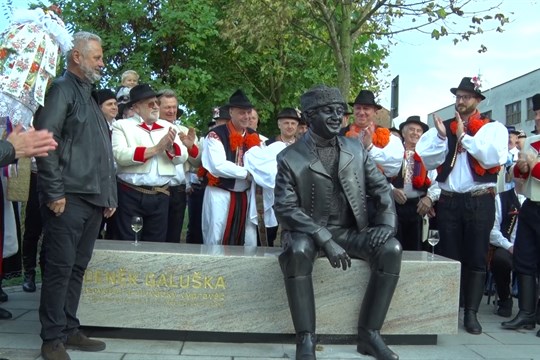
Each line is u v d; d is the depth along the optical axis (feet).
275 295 15.20
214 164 19.35
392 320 15.40
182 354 14.42
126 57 42.96
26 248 21.45
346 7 27.53
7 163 9.99
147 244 16.81
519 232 18.51
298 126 22.47
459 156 18.03
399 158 19.34
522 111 95.40
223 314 15.20
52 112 13.06
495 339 16.79
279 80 47.21
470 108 18.19
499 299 20.27
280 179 14.84
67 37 13.51
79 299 14.89
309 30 34.94
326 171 14.89
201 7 41.57
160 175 18.07
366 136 19.12
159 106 20.22
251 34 29.66
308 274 13.99
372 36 33.83
